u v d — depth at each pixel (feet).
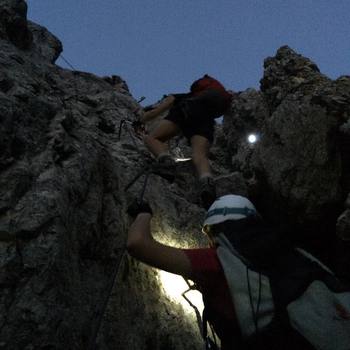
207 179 14.82
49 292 11.78
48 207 12.80
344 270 25.09
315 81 28.35
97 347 13.56
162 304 17.52
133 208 8.37
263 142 27.61
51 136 15.23
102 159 17.42
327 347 6.70
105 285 14.96
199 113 16.11
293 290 7.00
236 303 7.23
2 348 10.55
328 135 25.80
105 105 26.89
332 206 25.76
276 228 7.93
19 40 22.91
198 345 18.08
